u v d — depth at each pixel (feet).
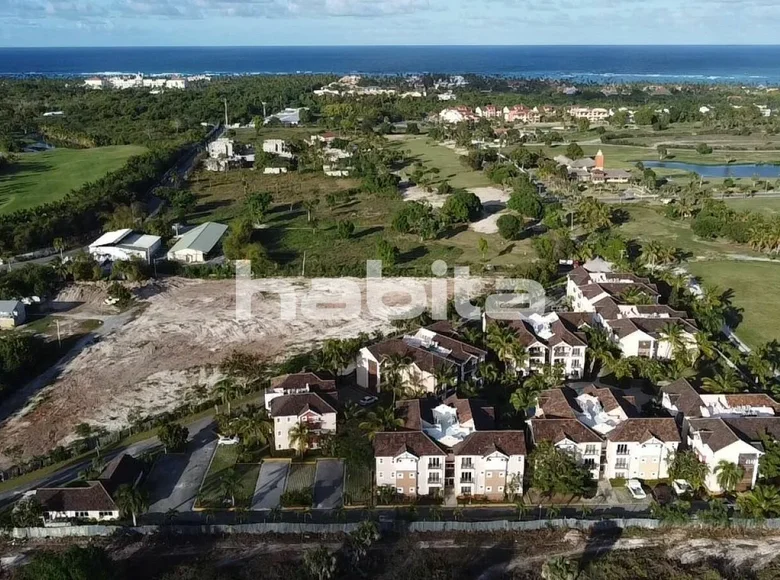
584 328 479.41
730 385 400.47
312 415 377.50
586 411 377.09
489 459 338.34
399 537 315.58
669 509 320.91
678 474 339.98
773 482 343.05
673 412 385.91
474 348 453.58
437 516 326.24
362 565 295.89
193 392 447.83
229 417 393.29
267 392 406.41
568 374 456.45
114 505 326.85
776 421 355.15
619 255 651.66
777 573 291.79
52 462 375.86
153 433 402.11
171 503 340.59
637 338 468.75
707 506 334.24
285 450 382.63
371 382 441.68
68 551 280.92
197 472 364.79
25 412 428.15
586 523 320.70
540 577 290.15
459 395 410.52
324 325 544.21
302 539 315.78
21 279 581.94
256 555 306.14
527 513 332.80
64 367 482.28
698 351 455.63
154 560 303.89
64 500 328.08
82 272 620.49
